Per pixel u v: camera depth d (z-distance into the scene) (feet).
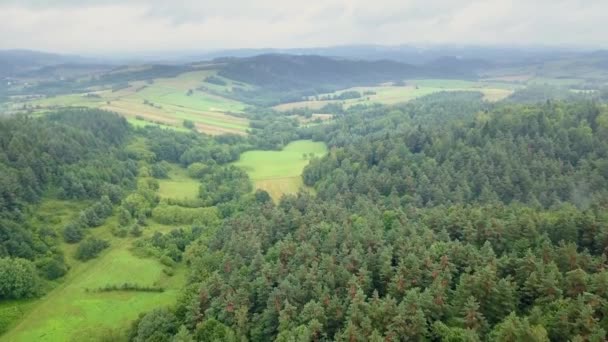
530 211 399.44
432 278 312.29
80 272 478.59
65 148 643.86
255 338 313.73
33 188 556.51
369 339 252.62
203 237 523.70
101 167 654.12
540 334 223.71
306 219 472.85
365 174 622.54
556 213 398.01
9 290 417.69
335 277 337.31
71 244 514.68
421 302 277.44
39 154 599.16
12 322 397.60
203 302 353.72
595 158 586.04
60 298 433.48
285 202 582.35
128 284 451.94
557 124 652.48
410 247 353.92
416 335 260.83
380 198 572.10
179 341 297.12
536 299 275.39
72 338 371.76
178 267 496.23
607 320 237.86
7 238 465.47
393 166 644.27
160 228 581.53
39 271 456.86
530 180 561.43
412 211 471.21
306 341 266.98
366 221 435.94
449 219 405.39
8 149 573.33
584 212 367.45
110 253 510.99
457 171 608.19
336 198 582.35
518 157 601.62
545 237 339.77
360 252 363.35
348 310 285.64
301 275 344.08
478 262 318.65
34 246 480.23
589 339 222.48
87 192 599.16
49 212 547.08
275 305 321.73
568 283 273.75
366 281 323.98
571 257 301.22
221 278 373.81
